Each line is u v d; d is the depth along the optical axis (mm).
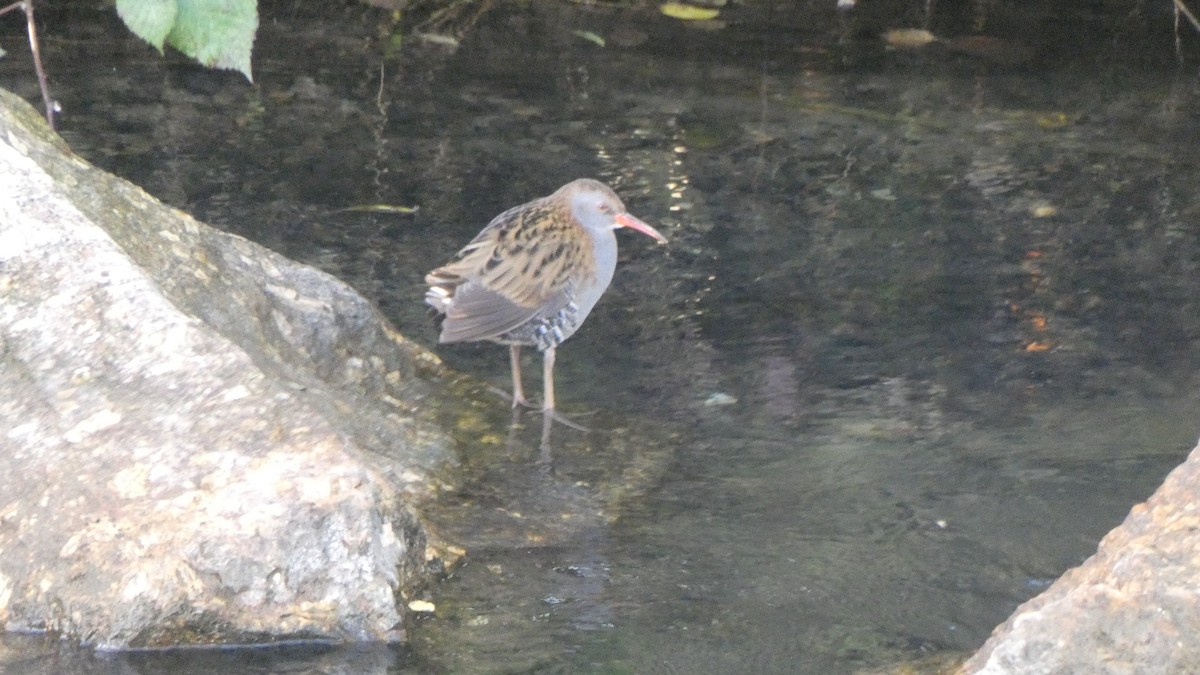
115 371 8102
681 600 7719
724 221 13367
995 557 8188
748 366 10883
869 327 11461
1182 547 6367
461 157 14492
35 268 8484
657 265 12531
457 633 7363
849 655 7168
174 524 7324
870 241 12992
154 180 13406
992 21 19656
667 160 14672
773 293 12055
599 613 7574
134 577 7137
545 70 17234
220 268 9789
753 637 7340
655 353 11148
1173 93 16953
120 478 7559
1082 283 12188
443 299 10438
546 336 10508
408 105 15883
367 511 7543
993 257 12672
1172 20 19703
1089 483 9047
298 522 7391
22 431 7812
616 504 8883
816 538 8430
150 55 16828
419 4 19219
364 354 10414
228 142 14500
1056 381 10562
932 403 10258
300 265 10609
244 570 7238
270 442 7805
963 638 7320
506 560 8125
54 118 14695
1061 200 13898
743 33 18906
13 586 7238
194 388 8031
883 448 9602
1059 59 18203
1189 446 9539
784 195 13938
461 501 8812
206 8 6574
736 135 15406
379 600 7371
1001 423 9938
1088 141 15430
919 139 15430
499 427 9977
